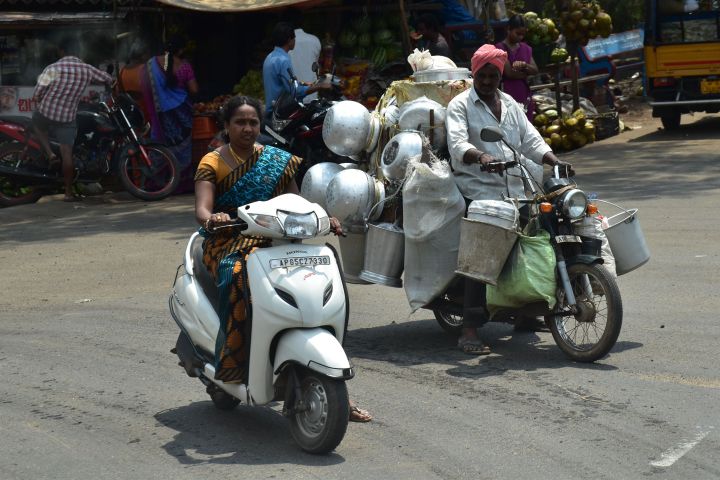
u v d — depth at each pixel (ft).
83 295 26.91
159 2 48.37
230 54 54.80
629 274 26.11
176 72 46.01
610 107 62.75
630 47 79.56
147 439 16.07
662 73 58.44
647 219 33.27
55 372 20.03
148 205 43.75
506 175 20.58
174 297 16.96
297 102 41.88
